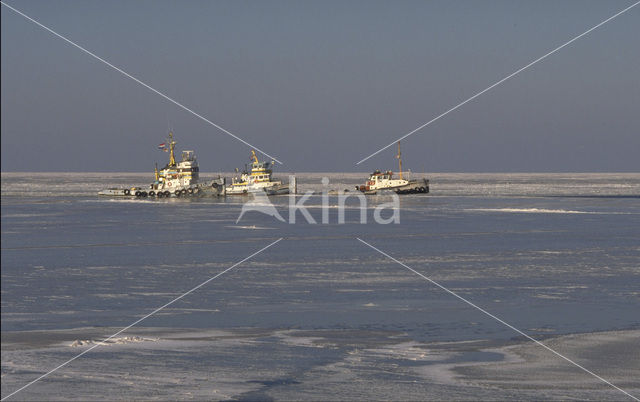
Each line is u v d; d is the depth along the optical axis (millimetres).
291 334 25078
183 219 88312
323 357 22000
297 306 30297
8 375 20078
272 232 68812
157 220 86500
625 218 85250
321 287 35188
